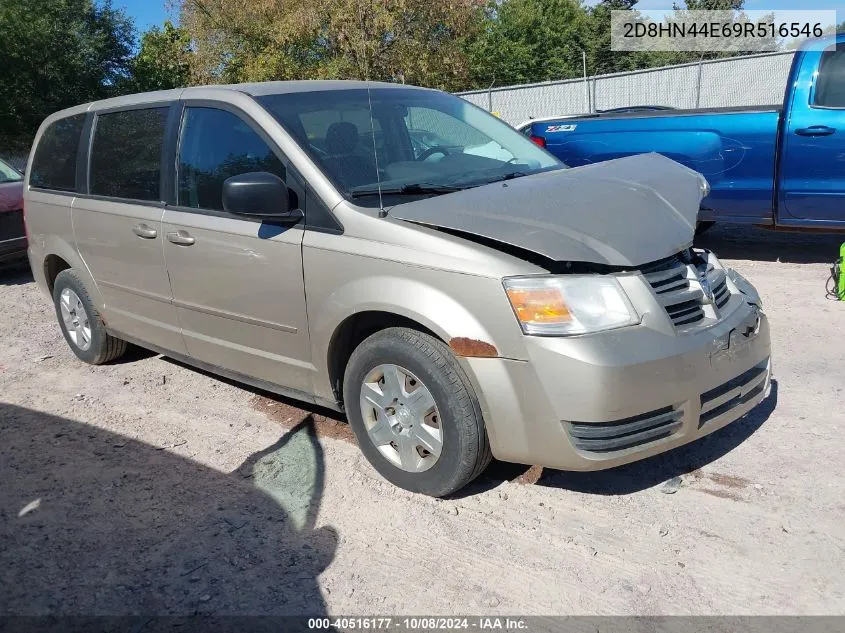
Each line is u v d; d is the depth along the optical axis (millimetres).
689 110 7410
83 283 5129
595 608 2672
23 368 5547
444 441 3199
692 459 3623
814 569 2795
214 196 4016
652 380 2896
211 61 28391
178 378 5141
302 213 3553
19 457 4074
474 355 2996
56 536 3285
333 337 3488
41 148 5555
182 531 3271
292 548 3113
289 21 23984
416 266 3129
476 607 2715
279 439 4098
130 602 2830
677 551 2949
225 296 3975
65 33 24672
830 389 4270
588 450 2914
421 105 4355
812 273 6656
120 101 4848
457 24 24328
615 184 3498
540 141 7949
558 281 2914
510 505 3334
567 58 38781
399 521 3254
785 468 3477
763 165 6734
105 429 4383
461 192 3469
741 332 3268
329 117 3910
